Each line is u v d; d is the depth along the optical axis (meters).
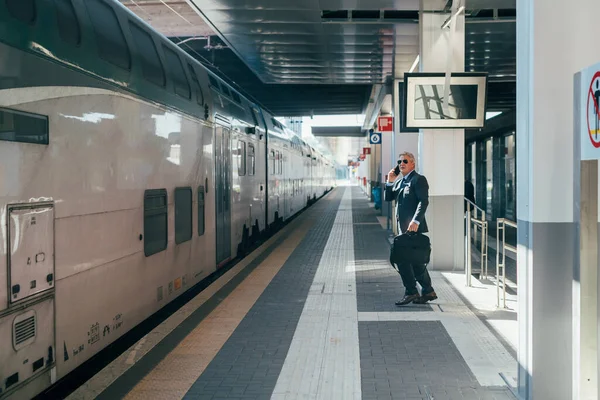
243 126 11.48
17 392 3.67
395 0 10.23
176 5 18.44
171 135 6.87
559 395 4.12
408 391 4.54
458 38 9.77
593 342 3.97
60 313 4.21
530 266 4.14
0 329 3.49
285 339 5.99
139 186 5.81
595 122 3.58
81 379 5.51
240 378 4.87
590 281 3.96
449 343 5.81
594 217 3.93
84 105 4.62
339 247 13.62
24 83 3.80
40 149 3.95
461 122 9.44
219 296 8.12
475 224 9.92
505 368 5.06
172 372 5.02
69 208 4.35
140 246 5.83
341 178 157.50
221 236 9.53
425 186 7.22
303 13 11.16
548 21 4.04
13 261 3.62
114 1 5.84
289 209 20.95
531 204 4.10
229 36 13.13
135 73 5.78
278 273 10.02
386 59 15.42
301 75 18.14
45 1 4.22
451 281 9.11
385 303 7.64
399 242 7.34
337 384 4.70
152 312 6.25
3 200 3.53
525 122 4.20
